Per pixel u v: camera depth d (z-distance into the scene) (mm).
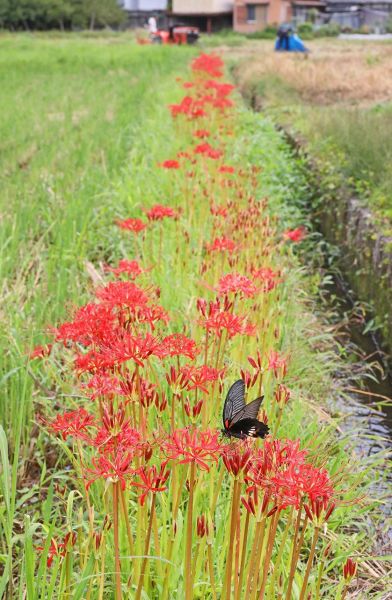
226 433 2502
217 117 12234
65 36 64438
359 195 9203
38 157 10422
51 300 5816
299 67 26094
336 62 29375
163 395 2869
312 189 10914
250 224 6324
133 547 3035
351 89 22578
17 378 4512
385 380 6582
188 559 2627
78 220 7848
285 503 2322
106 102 17344
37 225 7539
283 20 65312
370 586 3738
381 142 10062
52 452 4602
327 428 4457
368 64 28250
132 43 49031
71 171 9656
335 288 8812
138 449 2691
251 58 32438
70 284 6441
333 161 10523
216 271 5699
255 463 2402
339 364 6480
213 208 6559
